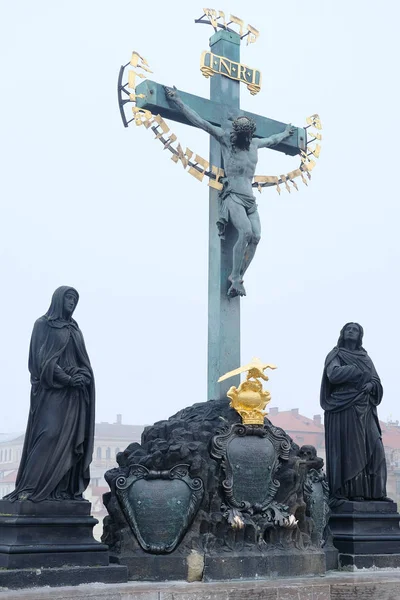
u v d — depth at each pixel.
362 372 16.14
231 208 15.53
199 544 13.32
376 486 16.05
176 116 15.94
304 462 14.58
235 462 13.92
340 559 15.24
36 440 12.46
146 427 14.72
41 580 11.66
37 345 12.95
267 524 13.84
